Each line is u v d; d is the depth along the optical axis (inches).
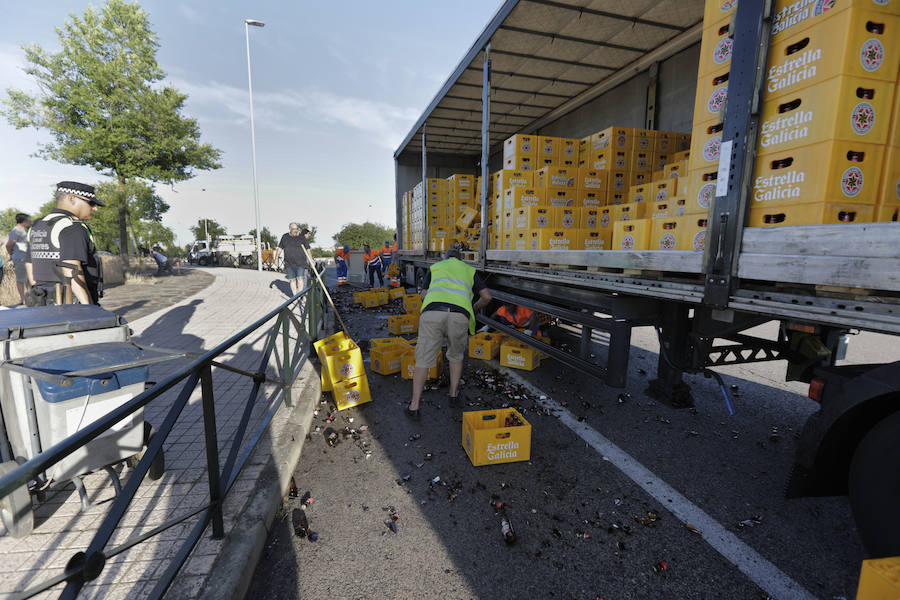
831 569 81.4
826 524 94.5
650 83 269.7
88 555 50.1
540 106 348.5
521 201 200.4
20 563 75.4
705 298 94.7
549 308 171.9
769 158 82.5
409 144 457.7
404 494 107.1
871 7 68.8
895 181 74.9
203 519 78.0
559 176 205.8
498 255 217.0
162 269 793.6
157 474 101.3
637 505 101.8
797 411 155.9
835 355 113.4
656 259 110.3
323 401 170.4
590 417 152.1
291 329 291.9
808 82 74.6
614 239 136.1
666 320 134.2
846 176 72.2
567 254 152.3
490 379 192.2
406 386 188.7
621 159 214.7
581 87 308.7
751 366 208.1
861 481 74.2
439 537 91.4
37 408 82.3
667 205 129.1
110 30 711.1
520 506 101.9
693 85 244.7
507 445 120.8
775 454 125.3
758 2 82.4
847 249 64.5
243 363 205.2
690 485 109.9
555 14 211.6
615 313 131.0
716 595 75.8
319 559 85.1
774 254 78.1
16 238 317.4
